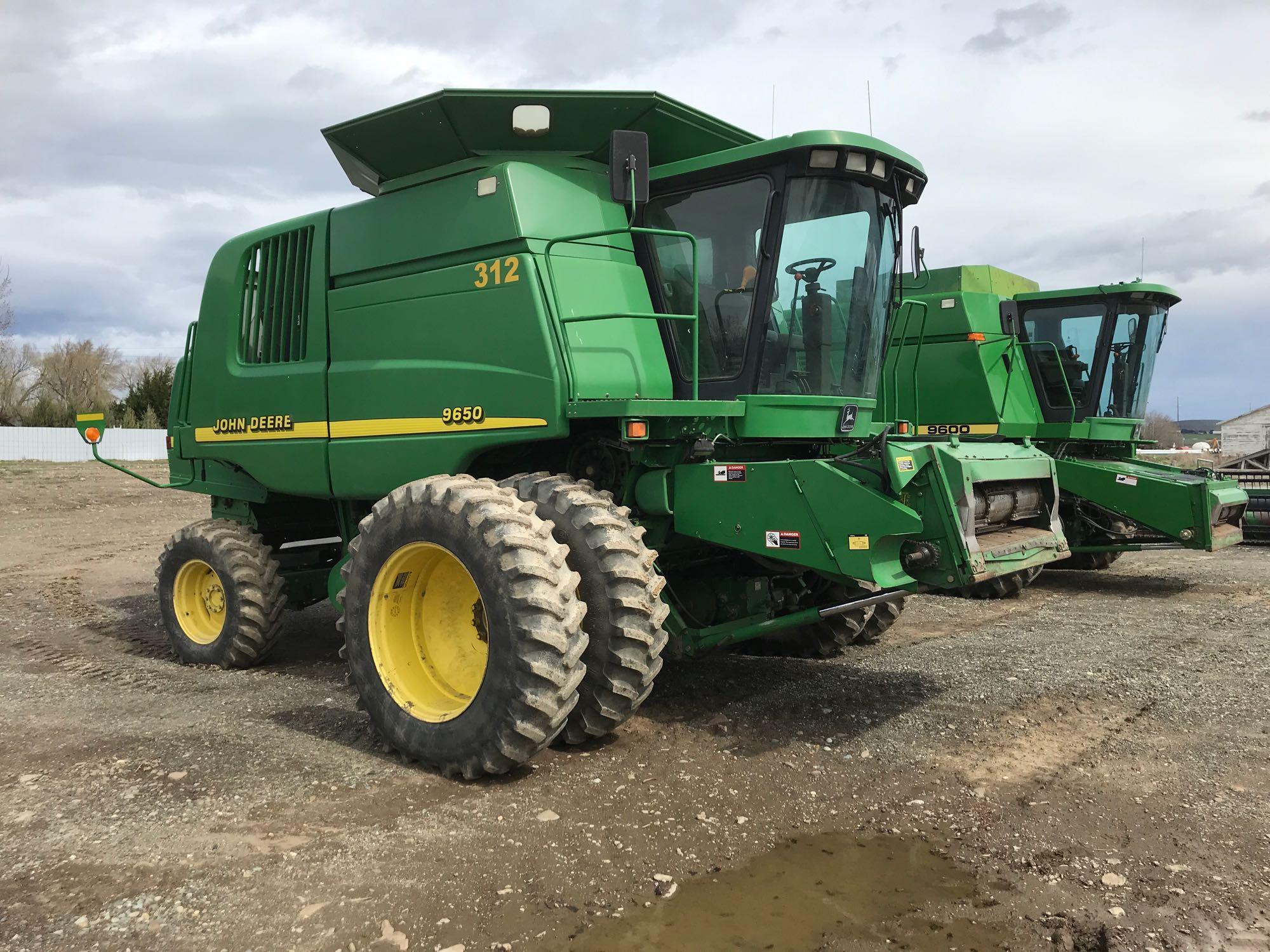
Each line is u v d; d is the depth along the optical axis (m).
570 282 4.82
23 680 5.84
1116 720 4.81
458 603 4.54
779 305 4.90
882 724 4.76
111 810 3.63
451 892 2.99
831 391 5.14
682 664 6.11
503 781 4.00
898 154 4.96
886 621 6.55
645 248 5.34
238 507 6.91
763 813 3.65
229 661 6.21
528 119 4.74
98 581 10.52
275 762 4.21
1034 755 4.29
